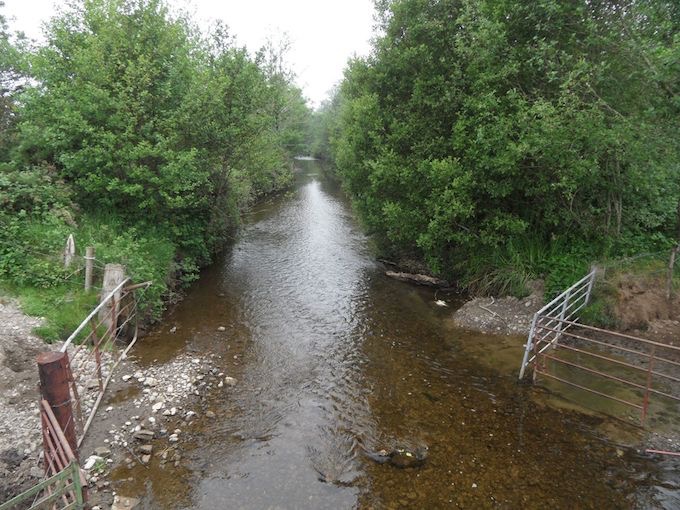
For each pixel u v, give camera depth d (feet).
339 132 133.18
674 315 33.78
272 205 98.73
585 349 31.12
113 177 39.29
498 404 25.41
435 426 23.53
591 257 36.63
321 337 34.50
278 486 19.21
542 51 30.89
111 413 23.00
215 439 22.08
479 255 42.60
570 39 31.14
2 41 49.14
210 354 30.71
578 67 29.63
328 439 22.43
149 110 40.91
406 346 33.14
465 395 26.43
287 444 21.95
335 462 20.77
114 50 39.06
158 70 40.24
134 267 33.55
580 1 30.37
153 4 42.06
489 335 34.53
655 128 27.76
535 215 40.01
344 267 53.88
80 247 33.86
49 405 16.33
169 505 17.90
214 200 54.70
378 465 20.66
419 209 43.80
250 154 54.29
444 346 33.12
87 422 21.81
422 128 43.83
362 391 26.96
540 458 20.99
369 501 18.52
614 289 33.68
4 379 22.49
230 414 24.18
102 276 32.17
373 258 58.18
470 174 36.40
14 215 33.68
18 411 21.02
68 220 35.81
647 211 35.91
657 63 25.53
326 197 113.91
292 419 23.99
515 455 21.21
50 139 37.70
